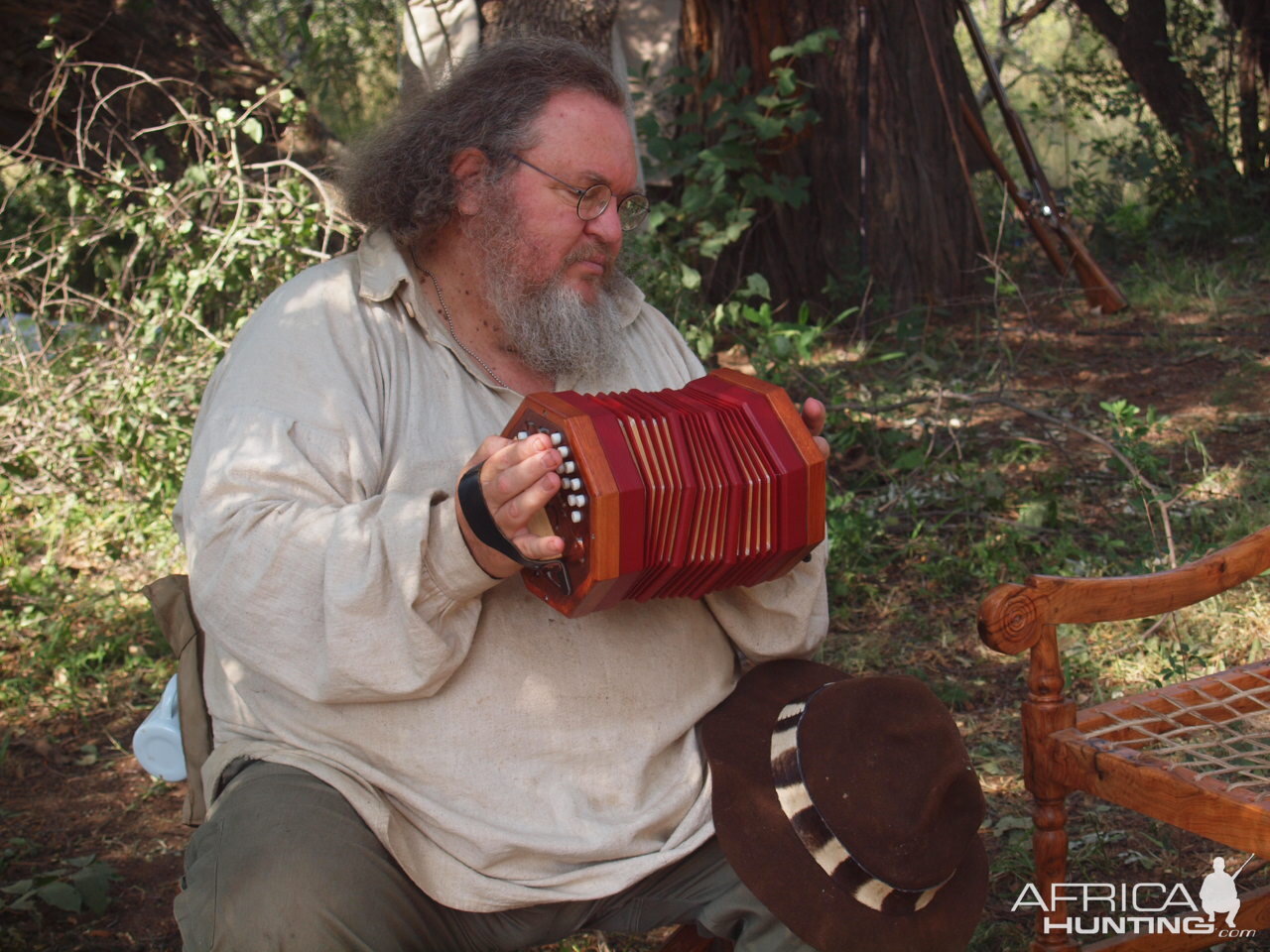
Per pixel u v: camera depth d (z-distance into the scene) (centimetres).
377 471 197
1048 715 208
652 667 201
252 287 513
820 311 720
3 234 601
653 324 236
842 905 182
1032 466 504
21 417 482
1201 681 227
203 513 188
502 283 206
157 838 309
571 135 202
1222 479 470
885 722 190
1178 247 855
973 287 735
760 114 671
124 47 618
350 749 189
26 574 438
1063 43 1338
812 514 188
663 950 212
